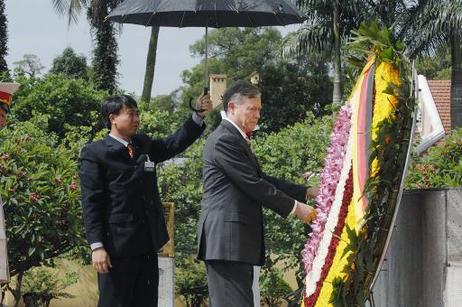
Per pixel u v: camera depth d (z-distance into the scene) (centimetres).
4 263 698
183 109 4188
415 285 637
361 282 543
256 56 4178
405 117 537
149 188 709
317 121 1428
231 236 601
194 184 1428
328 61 3048
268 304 1495
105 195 699
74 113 2088
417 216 635
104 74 3416
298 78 3866
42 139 1195
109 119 708
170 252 1004
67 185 984
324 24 2761
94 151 700
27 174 977
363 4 2677
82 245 997
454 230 591
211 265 608
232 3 735
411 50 2639
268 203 595
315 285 572
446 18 2534
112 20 793
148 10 744
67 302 1789
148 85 3334
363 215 534
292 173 1359
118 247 692
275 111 3838
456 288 583
